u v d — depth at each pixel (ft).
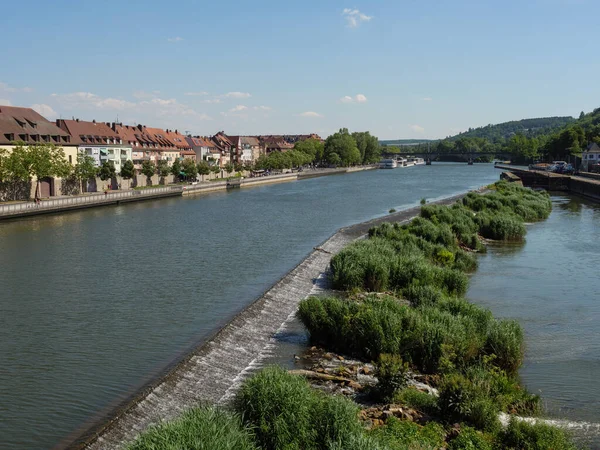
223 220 301.02
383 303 113.19
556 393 90.43
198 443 56.70
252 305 126.21
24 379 94.22
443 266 176.35
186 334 117.08
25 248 211.00
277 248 218.18
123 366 99.86
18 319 126.72
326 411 68.03
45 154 339.16
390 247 177.17
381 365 84.69
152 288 154.61
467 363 96.78
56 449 72.02
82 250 208.74
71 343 111.55
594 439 75.10
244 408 68.39
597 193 411.54
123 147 531.09
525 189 424.46
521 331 106.52
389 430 70.08
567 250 215.51
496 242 234.17
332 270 158.20
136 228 267.39
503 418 78.95
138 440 60.54
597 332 120.78
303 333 115.03
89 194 400.47
